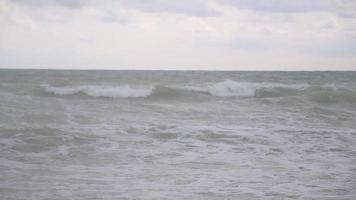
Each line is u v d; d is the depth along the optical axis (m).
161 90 23.16
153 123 13.69
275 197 6.82
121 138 11.48
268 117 15.91
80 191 6.95
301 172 8.55
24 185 7.25
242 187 7.37
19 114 14.20
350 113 17.69
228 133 12.42
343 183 7.76
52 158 9.31
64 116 14.41
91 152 9.95
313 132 13.02
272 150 10.68
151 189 7.15
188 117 15.31
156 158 9.55
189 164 9.06
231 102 20.38
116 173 8.21
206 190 7.14
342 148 11.05
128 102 19.89
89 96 22.31
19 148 10.00
